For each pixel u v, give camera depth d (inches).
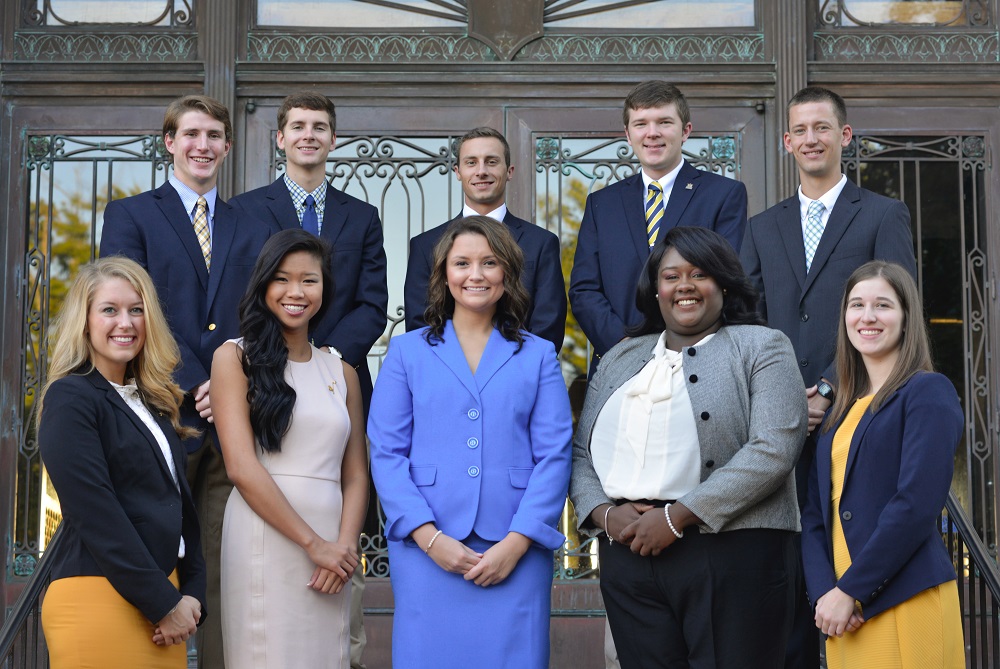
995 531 199.6
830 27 212.4
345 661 130.5
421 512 125.0
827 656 126.1
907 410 120.6
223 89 207.5
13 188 207.3
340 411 133.2
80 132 208.8
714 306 130.8
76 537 116.4
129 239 152.3
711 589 121.9
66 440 114.0
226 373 131.1
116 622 114.7
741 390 127.0
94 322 121.2
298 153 164.4
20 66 208.8
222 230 155.6
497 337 133.6
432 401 129.7
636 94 163.3
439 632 124.0
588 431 133.9
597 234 162.9
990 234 207.2
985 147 209.2
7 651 130.3
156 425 124.3
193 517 125.1
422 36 212.1
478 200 165.8
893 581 118.3
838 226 155.4
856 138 209.5
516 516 125.6
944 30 211.8
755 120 209.9
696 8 212.5
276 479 129.0
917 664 116.6
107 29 211.0
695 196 161.3
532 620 125.3
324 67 210.1
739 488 120.7
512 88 211.0
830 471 126.0
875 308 125.0
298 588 127.0
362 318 159.2
